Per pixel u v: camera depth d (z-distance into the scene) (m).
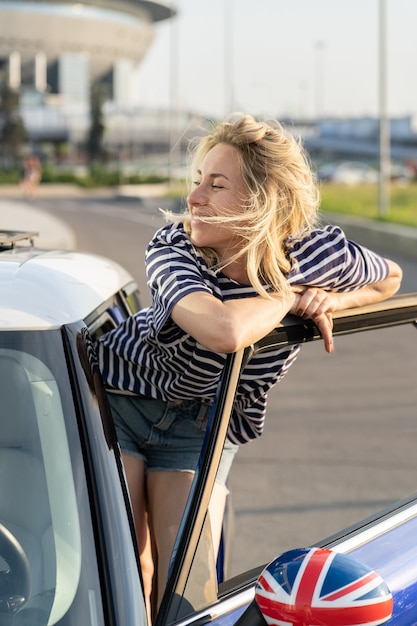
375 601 1.72
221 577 3.09
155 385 2.71
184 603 1.95
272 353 2.59
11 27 195.75
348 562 1.78
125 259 19.33
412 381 9.16
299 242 2.62
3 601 1.84
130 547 1.86
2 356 1.99
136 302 3.45
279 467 6.44
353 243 2.72
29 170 61.66
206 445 2.07
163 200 53.28
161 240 2.53
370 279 2.72
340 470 6.39
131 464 2.82
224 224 2.49
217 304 2.28
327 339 2.48
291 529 5.38
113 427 2.03
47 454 1.93
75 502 1.89
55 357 2.00
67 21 198.25
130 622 1.77
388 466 6.48
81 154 147.00
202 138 2.62
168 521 2.77
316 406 8.13
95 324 2.48
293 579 1.74
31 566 1.86
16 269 2.28
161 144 139.25
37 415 1.96
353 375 9.42
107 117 137.88
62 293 2.23
